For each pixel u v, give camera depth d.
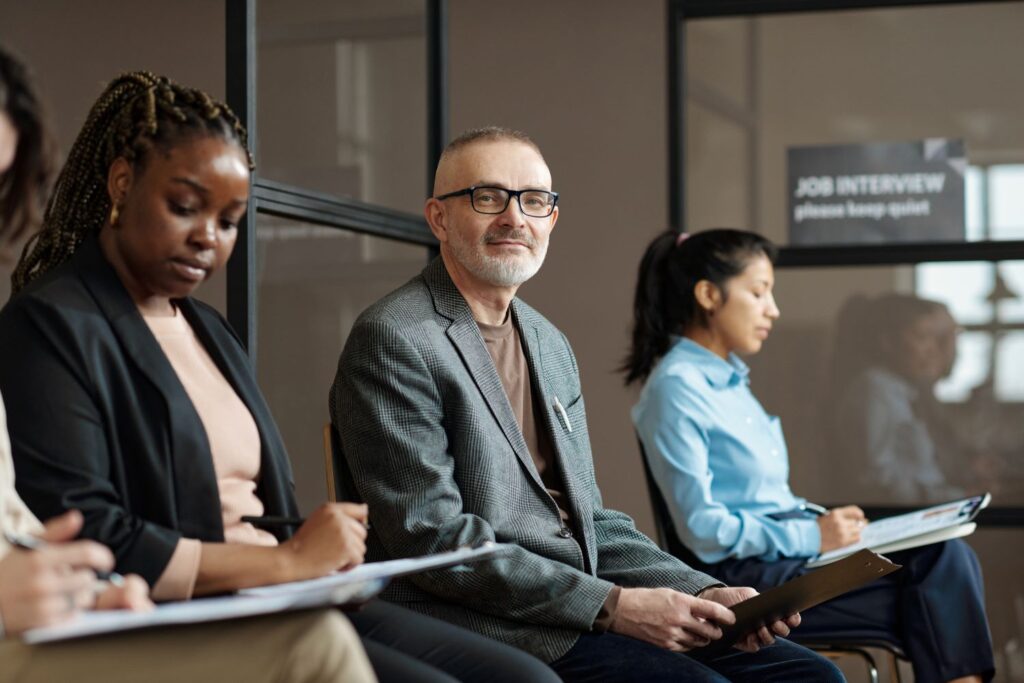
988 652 2.79
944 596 2.80
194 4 4.05
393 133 3.37
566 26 5.04
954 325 4.29
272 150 2.98
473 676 1.87
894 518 3.05
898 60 4.32
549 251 5.04
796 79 4.37
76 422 1.61
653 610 2.13
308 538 1.59
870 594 2.88
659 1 4.99
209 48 4.03
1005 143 4.28
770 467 3.01
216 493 1.69
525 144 2.36
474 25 5.09
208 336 1.84
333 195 3.04
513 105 5.06
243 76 2.66
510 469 2.21
